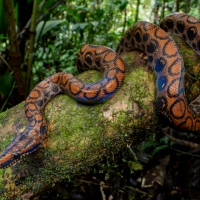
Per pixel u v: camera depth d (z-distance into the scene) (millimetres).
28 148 599
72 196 833
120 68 658
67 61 1182
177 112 629
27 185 607
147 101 648
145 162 895
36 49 1076
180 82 637
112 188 845
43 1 973
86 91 629
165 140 906
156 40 681
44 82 671
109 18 1210
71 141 612
